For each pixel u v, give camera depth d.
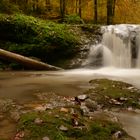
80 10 26.16
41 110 5.59
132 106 6.36
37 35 13.68
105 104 6.36
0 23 13.42
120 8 28.00
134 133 4.79
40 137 4.14
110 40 14.67
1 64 13.21
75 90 8.02
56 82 9.60
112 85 8.08
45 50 13.59
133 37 14.77
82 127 4.50
